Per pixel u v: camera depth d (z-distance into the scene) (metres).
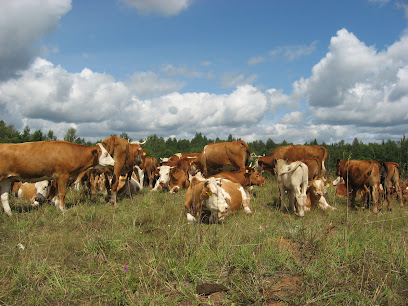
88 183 12.03
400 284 3.88
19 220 7.20
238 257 4.53
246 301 3.57
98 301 3.69
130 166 11.70
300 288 3.78
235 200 8.70
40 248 5.29
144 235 6.00
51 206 9.03
